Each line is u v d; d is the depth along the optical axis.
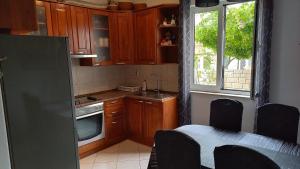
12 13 1.61
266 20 2.56
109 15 3.66
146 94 3.73
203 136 2.12
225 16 3.17
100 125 3.42
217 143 1.94
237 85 3.17
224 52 3.24
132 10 3.77
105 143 3.55
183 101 3.42
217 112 2.50
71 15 3.14
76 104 3.08
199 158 1.44
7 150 1.27
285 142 1.95
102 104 3.39
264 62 2.63
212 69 3.39
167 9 3.59
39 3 2.76
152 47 3.58
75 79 3.63
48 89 1.89
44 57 1.84
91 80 3.88
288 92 2.62
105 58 3.73
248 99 2.92
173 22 3.44
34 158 1.84
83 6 3.29
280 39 2.60
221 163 1.32
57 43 1.93
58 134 2.00
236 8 3.04
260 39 2.63
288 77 2.60
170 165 1.65
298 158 1.63
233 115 2.38
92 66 3.77
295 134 2.00
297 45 2.50
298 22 2.47
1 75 1.56
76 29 3.21
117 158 3.24
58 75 1.96
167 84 3.87
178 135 1.52
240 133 2.20
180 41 3.32
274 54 2.66
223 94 3.18
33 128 1.81
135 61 3.88
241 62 3.09
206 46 3.42
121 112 3.77
